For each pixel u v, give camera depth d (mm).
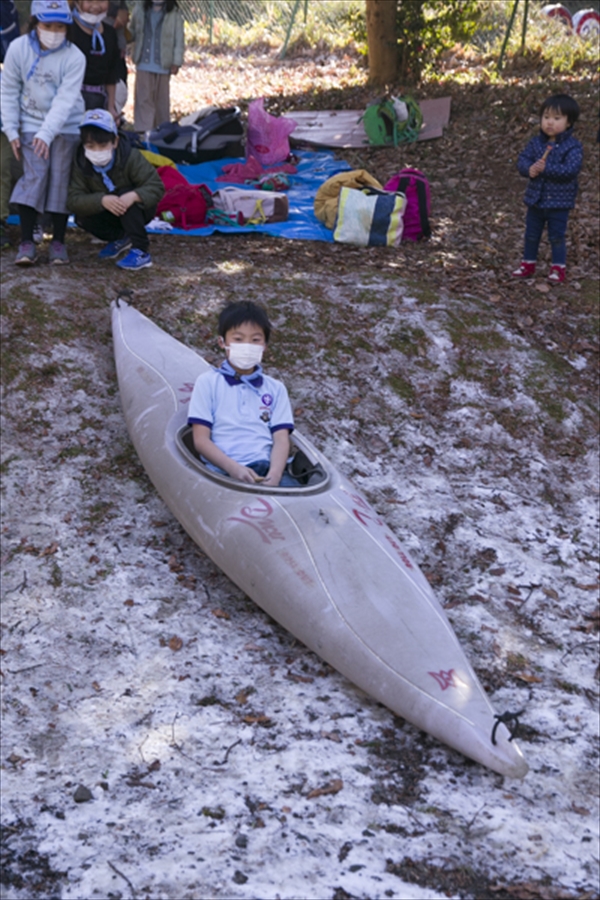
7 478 5027
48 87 6250
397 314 6707
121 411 5625
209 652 3949
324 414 5805
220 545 4188
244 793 3242
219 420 4523
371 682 3576
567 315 7059
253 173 10234
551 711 3768
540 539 4957
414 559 4672
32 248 6703
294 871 2949
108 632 4035
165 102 11469
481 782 3363
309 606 3793
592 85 13641
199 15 22719
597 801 3336
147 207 6816
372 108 11578
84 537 4648
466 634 4180
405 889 2916
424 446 5668
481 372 6297
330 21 21797
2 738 3451
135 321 6051
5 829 3066
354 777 3342
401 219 8250
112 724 3537
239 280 7004
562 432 5898
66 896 2834
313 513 4125
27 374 5730
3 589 4270
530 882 2982
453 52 17141
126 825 3096
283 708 3662
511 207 9547
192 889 2869
